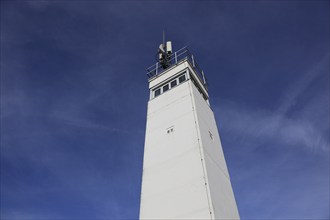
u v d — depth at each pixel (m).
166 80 24.92
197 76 25.83
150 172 18.30
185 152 17.78
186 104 21.03
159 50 29.11
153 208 16.19
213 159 18.20
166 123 20.95
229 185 18.75
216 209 14.52
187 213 14.78
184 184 16.12
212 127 21.97
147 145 20.36
